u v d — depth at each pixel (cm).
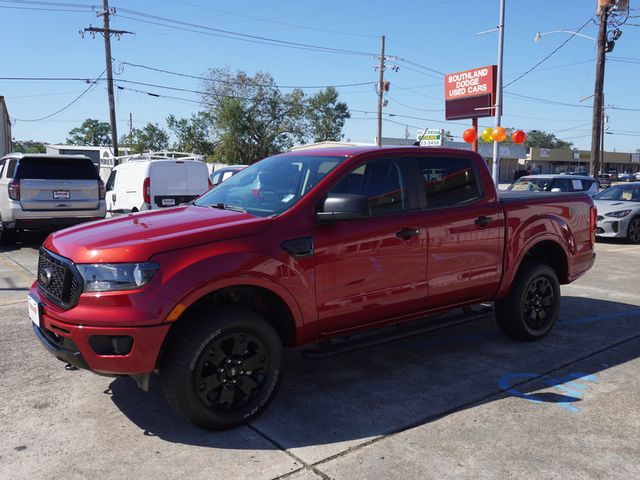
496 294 507
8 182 1077
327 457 325
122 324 320
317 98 5962
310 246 380
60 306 341
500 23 1978
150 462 319
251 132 5794
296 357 502
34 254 1073
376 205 422
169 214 408
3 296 719
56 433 354
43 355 498
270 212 392
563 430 360
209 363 348
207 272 336
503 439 347
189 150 6022
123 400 404
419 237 438
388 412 387
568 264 564
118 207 1441
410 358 500
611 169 9062
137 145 7156
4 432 356
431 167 463
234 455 327
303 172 425
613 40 2381
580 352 515
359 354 512
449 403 402
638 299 728
